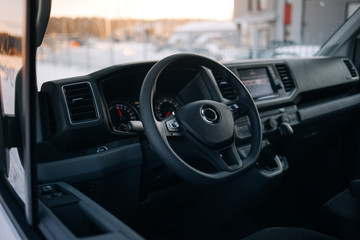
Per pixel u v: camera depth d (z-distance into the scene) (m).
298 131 1.93
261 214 2.00
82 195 0.94
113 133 1.33
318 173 2.30
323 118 2.03
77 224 0.81
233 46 8.31
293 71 1.98
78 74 1.49
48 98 1.27
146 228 1.67
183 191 1.54
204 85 1.44
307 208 2.06
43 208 0.80
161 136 1.01
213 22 12.66
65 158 1.27
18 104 0.85
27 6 0.59
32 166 0.67
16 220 0.83
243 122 1.54
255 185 1.48
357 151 2.21
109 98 1.43
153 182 1.46
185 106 1.08
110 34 15.73
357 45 2.48
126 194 1.39
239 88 1.23
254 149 1.15
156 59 1.49
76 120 1.26
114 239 0.61
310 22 9.31
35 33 0.61
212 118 1.08
